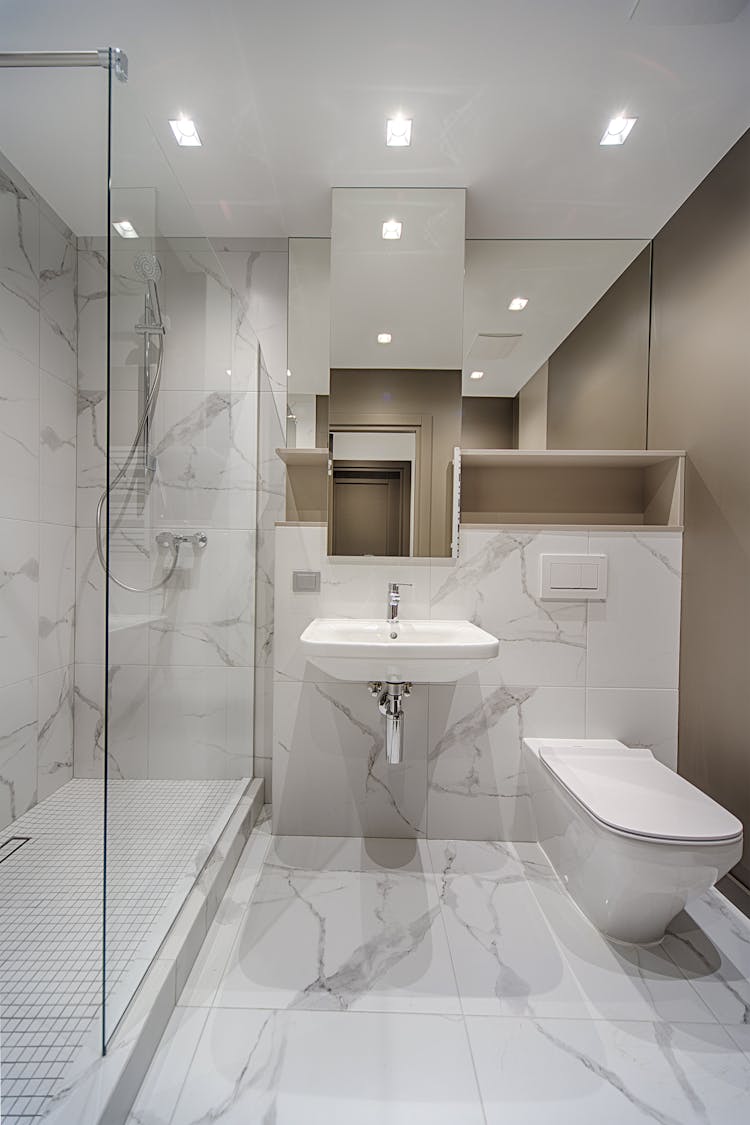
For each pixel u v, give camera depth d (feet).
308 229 7.55
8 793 6.73
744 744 5.71
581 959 4.81
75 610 8.10
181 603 5.13
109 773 3.57
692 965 4.78
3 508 6.63
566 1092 3.61
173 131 5.96
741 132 5.85
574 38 4.87
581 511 7.66
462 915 5.38
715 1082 3.70
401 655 5.21
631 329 7.69
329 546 7.00
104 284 8.02
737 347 5.90
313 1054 3.85
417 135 5.98
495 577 6.97
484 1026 4.11
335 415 7.04
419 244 6.93
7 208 6.46
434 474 7.00
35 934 4.76
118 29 4.84
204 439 5.70
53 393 7.52
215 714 6.14
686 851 4.37
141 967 4.08
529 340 7.61
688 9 4.58
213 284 5.91
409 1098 3.56
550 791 6.09
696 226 6.66
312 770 6.93
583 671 6.95
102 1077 3.32
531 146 6.13
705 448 6.43
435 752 6.91
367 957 4.79
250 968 4.64
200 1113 3.43
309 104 5.60
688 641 6.75
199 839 5.59
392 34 4.86
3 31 4.87
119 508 3.77
